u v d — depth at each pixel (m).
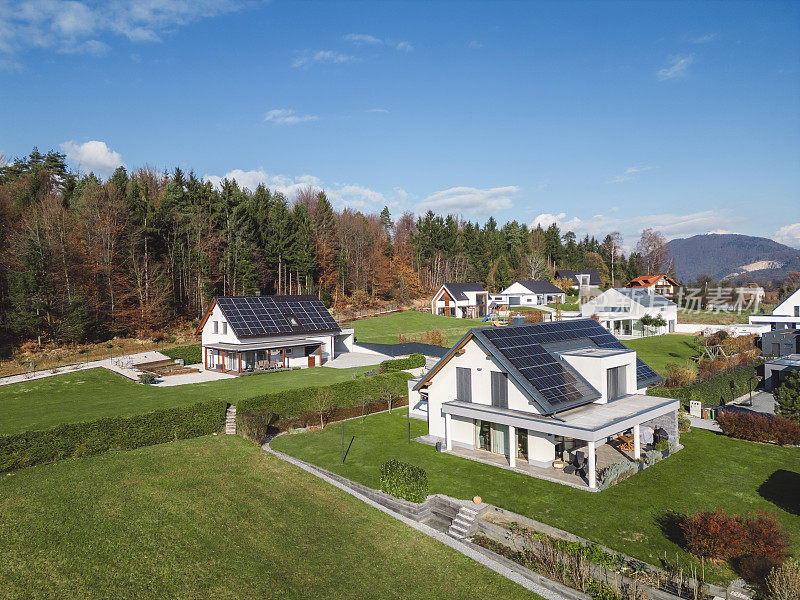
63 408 32.38
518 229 157.38
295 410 33.03
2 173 79.12
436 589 15.58
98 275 60.53
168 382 42.03
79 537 16.69
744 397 44.06
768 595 14.13
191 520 18.36
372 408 36.16
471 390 27.11
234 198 81.81
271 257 83.50
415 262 124.69
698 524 17.06
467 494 21.80
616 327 70.88
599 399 26.19
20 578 14.45
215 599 14.39
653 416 25.38
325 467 25.56
